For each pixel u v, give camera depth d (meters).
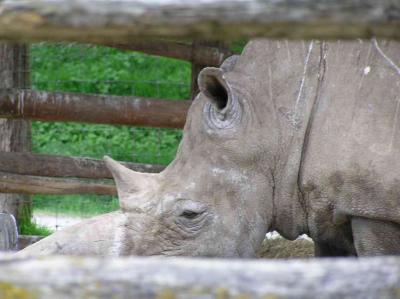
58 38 7.87
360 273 7.57
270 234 26.25
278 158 18.16
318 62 18.12
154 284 7.51
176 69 53.75
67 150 47.56
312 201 17.98
